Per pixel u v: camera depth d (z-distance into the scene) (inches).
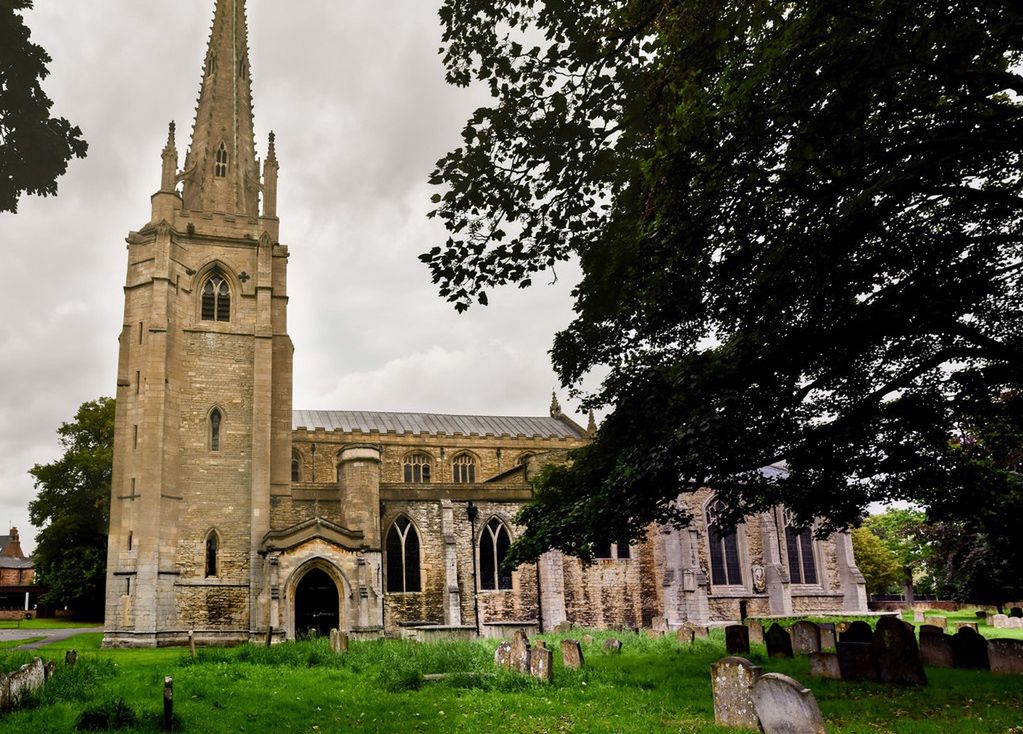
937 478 784.3
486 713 551.5
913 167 505.7
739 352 670.5
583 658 802.8
